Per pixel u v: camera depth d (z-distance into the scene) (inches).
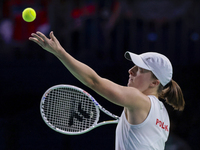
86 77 310.7
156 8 1010.7
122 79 945.5
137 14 1014.4
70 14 1029.2
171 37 1010.7
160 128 355.9
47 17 1026.7
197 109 869.2
